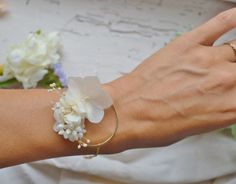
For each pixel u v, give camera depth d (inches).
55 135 15.9
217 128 16.1
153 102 16.1
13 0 22.3
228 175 18.5
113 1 21.6
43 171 19.4
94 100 15.6
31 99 16.3
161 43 20.8
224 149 18.4
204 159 18.4
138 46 21.0
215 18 16.5
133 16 21.3
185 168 18.5
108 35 21.3
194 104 15.9
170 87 16.2
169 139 16.3
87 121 15.9
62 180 19.2
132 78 16.6
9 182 19.4
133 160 18.8
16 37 21.9
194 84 16.0
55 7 22.0
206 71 16.1
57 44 21.1
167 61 16.4
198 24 20.8
